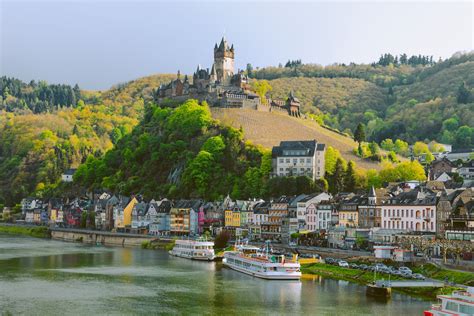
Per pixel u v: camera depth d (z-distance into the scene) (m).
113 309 150.38
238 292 172.12
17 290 173.00
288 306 153.88
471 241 181.88
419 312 145.75
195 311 149.00
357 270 195.25
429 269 180.88
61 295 166.25
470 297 127.62
